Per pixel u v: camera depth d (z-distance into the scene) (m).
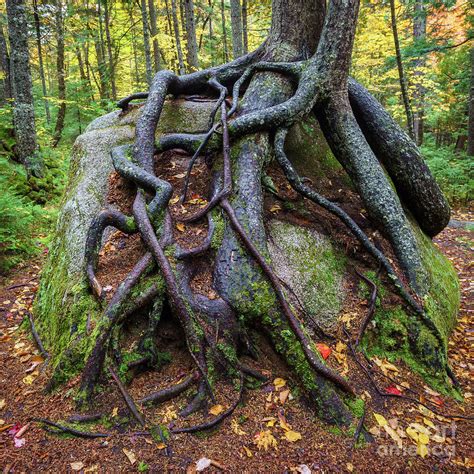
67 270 3.88
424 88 14.44
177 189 4.36
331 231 4.20
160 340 3.17
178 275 3.21
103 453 2.49
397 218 4.17
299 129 5.14
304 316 3.53
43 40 16.48
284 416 2.83
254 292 3.20
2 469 2.40
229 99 5.29
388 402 3.11
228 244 3.49
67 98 15.39
